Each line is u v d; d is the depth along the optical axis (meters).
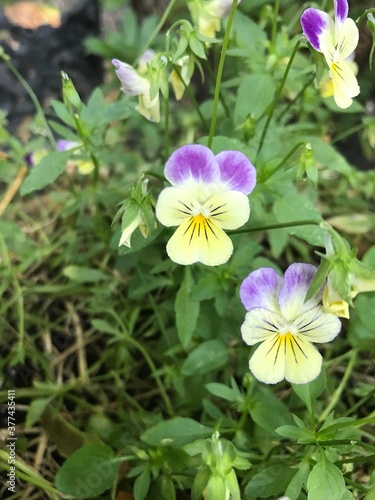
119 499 0.11
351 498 0.09
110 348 0.14
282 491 0.09
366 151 0.17
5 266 0.14
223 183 0.09
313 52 0.09
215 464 0.08
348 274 0.08
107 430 0.12
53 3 0.19
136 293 0.13
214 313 0.12
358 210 0.16
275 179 0.11
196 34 0.10
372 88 0.19
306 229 0.10
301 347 0.09
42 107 0.18
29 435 0.12
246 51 0.12
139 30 0.18
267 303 0.09
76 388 0.13
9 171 0.15
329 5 0.15
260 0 0.14
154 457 0.10
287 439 0.11
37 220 0.16
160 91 0.11
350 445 0.09
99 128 0.13
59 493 0.11
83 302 0.14
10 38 0.18
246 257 0.12
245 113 0.12
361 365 0.14
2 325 0.14
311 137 0.13
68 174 0.17
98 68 0.19
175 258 0.09
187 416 0.12
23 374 0.13
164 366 0.12
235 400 0.11
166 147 0.12
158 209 0.09
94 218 0.14
